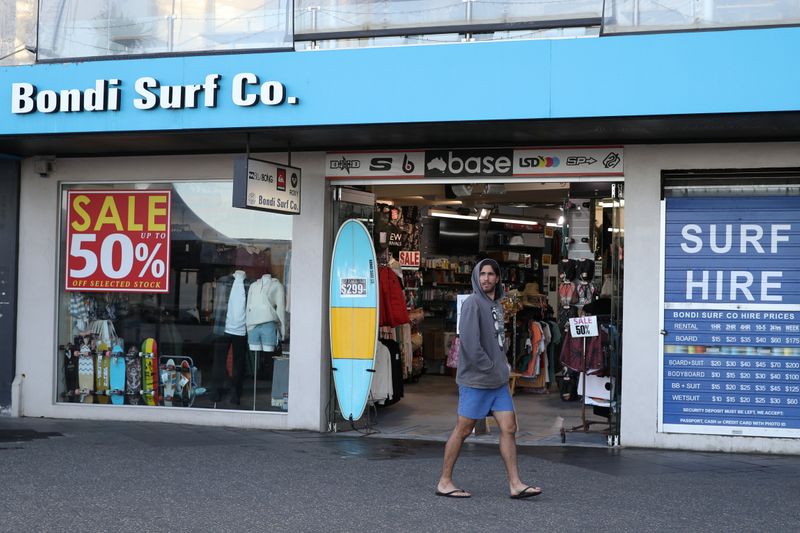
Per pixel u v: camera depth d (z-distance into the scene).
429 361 16.11
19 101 9.69
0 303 11.17
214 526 6.07
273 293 10.53
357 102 8.89
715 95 8.09
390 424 10.84
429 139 9.56
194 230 10.82
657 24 8.37
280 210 9.62
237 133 9.39
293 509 6.55
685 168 9.17
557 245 17.53
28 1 10.45
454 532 5.97
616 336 9.45
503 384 7.00
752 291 9.12
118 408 10.95
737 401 9.14
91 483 7.35
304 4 9.31
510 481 6.98
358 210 10.74
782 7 8.19
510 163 9.65
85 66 9.55
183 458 8.48
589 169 9.45
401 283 12.52
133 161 10.84
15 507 6.52
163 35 9.64
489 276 7.00
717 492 7.27
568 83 8.40
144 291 10.96
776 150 8.97
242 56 9.16
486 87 8.59
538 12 8.77
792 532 6.12
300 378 10.29
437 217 17.06
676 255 9.27
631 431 9.31
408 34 9.05
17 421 10.82
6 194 11.16
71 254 11.15
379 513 6.46
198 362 10.83
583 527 6.14
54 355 11.14
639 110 8.24
